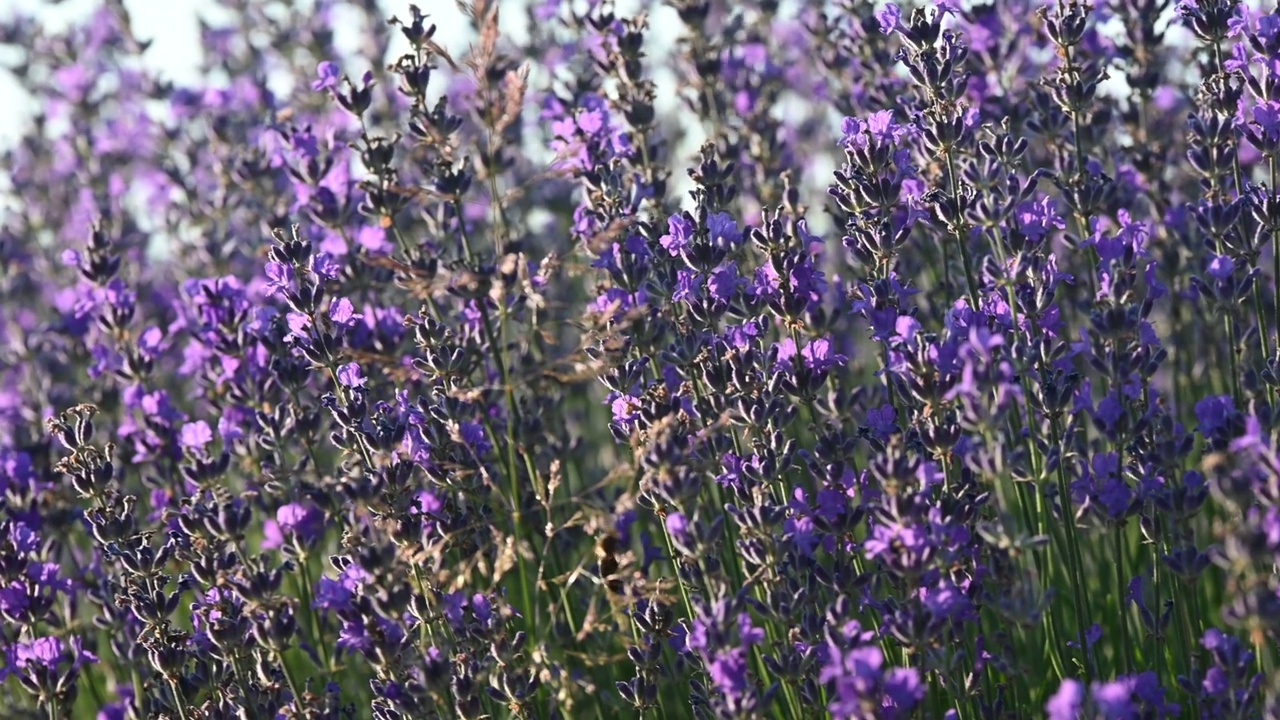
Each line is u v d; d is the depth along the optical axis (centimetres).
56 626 754
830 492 628
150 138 1436
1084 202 774
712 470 679
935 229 731
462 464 666
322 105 1292
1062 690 436
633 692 645
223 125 1259
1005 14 1027
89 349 1124
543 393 883
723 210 782
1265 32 688
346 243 855
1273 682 515
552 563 789
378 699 632
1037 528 693
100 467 741
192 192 1246
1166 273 905
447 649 643
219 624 648
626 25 884
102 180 1438
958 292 841
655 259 738
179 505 818
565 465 869
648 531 860
